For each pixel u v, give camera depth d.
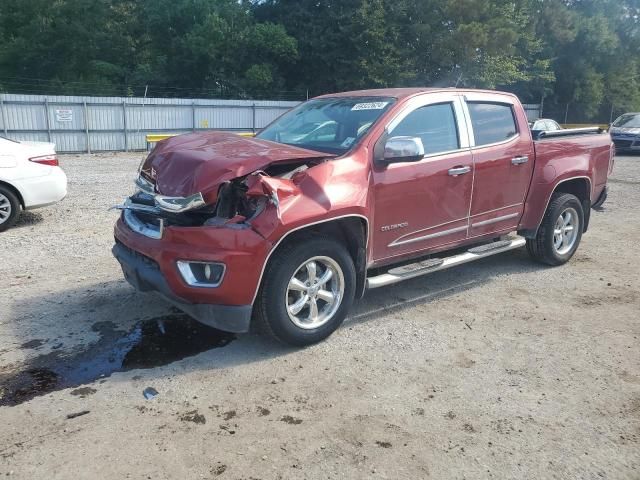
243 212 4.16
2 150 7.89
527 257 7.11
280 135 5.45
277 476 3.00
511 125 5.96
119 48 38.94
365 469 3.07
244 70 36.72
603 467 3.14
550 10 39.03
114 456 3.13
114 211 9.45
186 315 5.05
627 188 13.26
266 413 3.58
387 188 4.74
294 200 4.09
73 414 3.54
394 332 4.81
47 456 3.13
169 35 39.12
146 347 4.46
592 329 4.96
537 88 39.28
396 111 4.93
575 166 6.47
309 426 3.45
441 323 5.03
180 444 3.25
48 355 4.30
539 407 3.72
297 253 4.20
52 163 8.35
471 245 5.98
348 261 4.52
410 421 3.52
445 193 5.21
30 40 35.91
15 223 8.51
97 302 5.32
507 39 33.09
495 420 3.56
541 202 6.25
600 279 6.32
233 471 3.04
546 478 3.04
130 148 24.03
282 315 4.23
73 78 36.66
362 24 33.38
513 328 4.95
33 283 5.83
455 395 3.84
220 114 26.11
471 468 3.10
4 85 33.00
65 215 9.09
